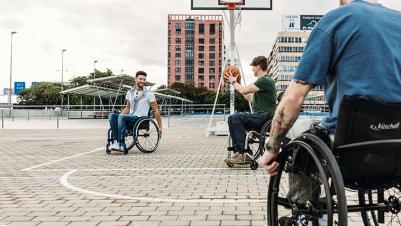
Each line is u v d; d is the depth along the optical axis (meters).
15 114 50.53
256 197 5.20
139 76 10.40
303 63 2.33
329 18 2.33
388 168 2.33
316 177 2.47
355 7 2.31
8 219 4.23
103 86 32.31
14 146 12.99
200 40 180.25
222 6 13.89
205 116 43.84
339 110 2.22
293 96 2.35
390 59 2.24
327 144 2.41
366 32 2.24
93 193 5.53
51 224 4.04
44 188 5.93
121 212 4.49
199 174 7.08
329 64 2.33
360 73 2.23
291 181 2.66
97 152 10.97
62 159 9.45
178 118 39.97
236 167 7.90
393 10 2.44
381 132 2.23
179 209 4.59
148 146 11.27
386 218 3.87
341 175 2.16
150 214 4.39
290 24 140.62
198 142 13.94
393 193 2.98
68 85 100.00
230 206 4.72
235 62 13.47
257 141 7.65
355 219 4.10
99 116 41.06
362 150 2.22
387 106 2.20
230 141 8.05
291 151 2.56
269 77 7.48
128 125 10.43
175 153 10.47
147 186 6.00
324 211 2.37
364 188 2.45
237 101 63.94
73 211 4.55
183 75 180.25
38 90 91.19
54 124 31.45
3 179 6.76
